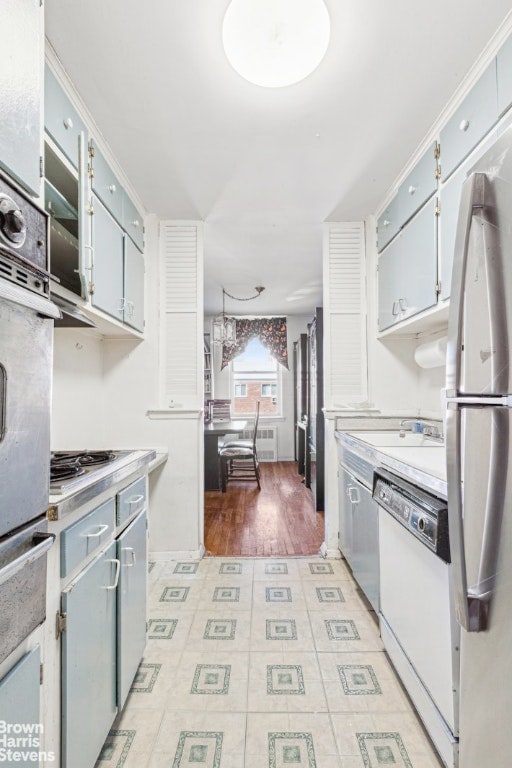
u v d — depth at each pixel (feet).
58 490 3.11
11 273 2.24
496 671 2.36
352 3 3.82
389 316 7.69
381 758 3.82
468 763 2.72
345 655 5.31
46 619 2.79
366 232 8.77
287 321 20.21
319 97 5.04
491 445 2.44
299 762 3.78
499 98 4.20
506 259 2.31
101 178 5.74
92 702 3.41
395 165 6.64
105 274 5.91
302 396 17.12
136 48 4.27
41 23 2.76
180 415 8.45
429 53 4.39
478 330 2.60
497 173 2.41
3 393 2.08
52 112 4.35
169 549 8.45
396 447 6.07
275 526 10.59
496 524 2.38
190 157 6.33
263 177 6.97
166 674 4.96
